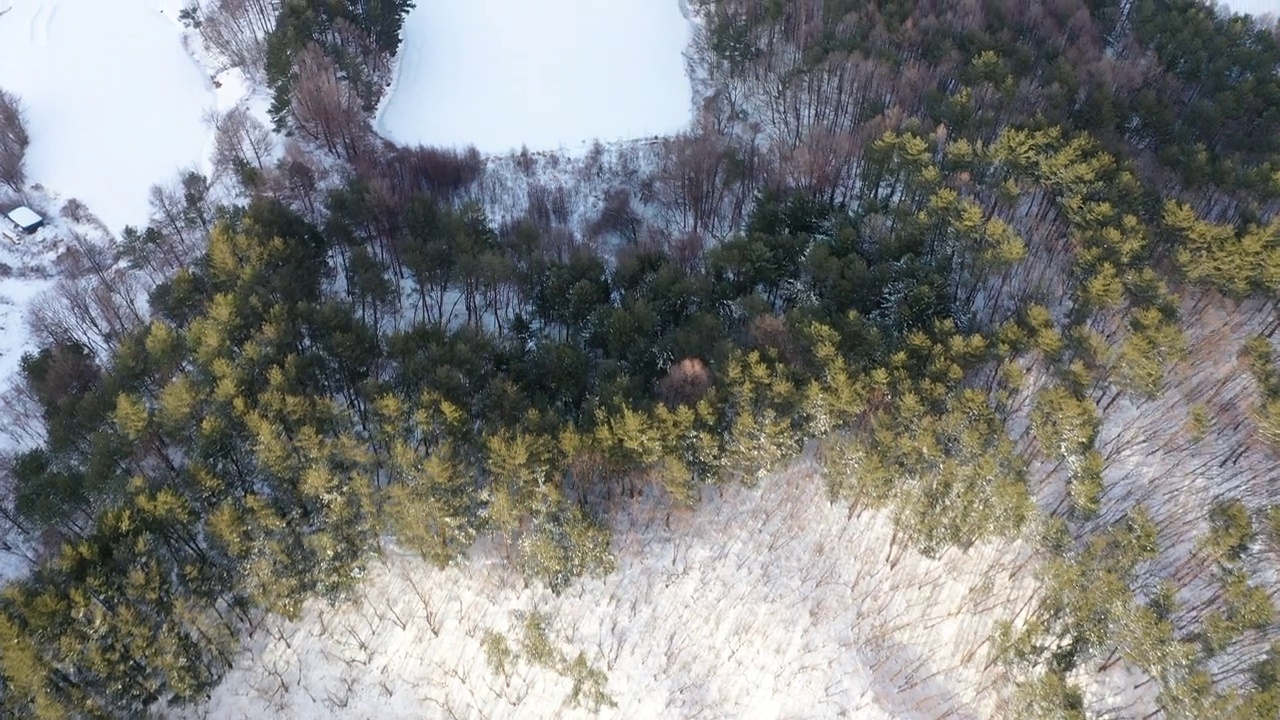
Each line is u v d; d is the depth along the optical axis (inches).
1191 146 2751.0
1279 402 2062.0
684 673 2020.2
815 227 2704.2
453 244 2568.9
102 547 1825.8
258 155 3193.9
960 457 2028.8
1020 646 1924.2
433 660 2030.0
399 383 2225.6
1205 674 1738.4
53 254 3058.6
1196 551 2027.6
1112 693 1973.4
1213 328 2442.2
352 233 2689.5
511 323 2576.3
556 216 3159.5
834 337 2123.5
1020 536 2118.6
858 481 2122.3
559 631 2057.1
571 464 2038.6
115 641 1758.1
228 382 2020.2
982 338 2175.2
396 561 2129.7
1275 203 2628.0
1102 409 2353.6
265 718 1948.8
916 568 2161.7
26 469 2113.7
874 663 2046.0
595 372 2252.7
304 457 1962.4
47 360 2436.0
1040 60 3213.6
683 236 2930.6
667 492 2191.2
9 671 1642.5
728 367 2074.3
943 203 2480.3
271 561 1900.8
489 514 2014.0
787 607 2110.0
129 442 2038.6
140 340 2343.8
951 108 2834.6
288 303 2325.3
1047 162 2583.7
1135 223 2375.7
